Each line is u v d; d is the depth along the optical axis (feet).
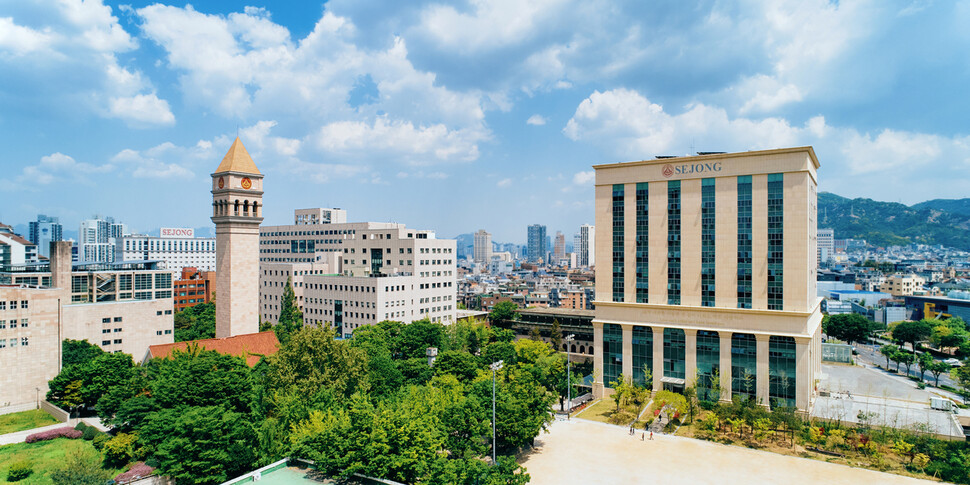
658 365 398.21
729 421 327.88
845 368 530.68
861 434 304.50
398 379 374.43
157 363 368.68
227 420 252.83
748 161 370.12
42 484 262.88
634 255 410.11
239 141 537.65
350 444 214.69
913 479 258.57
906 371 538.06
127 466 276.62
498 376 342.44
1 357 390.63
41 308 410.93
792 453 293.43
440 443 231.71
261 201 549.13
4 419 371.97
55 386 376.48
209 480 237.86
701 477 260.01
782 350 358.02
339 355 333.83
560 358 474.08
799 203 354.13
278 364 328.29
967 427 347.56
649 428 336.70
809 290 367.25
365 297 629.10
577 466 273.13
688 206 390.01
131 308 520.83
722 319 376.68
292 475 221.87
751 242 369.09
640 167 407.03
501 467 210.79
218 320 538.88
